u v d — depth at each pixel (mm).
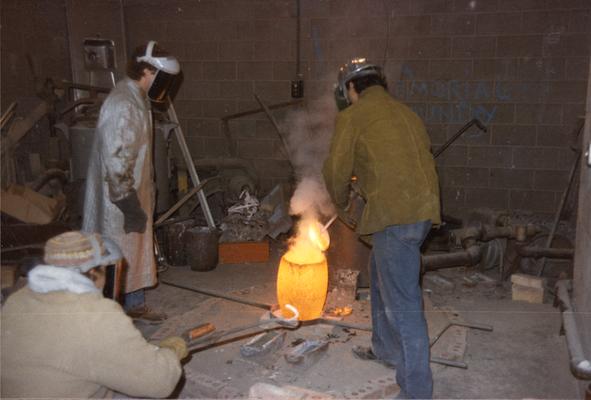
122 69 6152
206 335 2084
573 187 5148
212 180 5648
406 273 2445
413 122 2582
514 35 5145
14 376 1479
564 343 3250
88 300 1515
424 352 2404
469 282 4289
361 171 2557
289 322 2432
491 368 2951
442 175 5570
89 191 3297
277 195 5156
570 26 4988
